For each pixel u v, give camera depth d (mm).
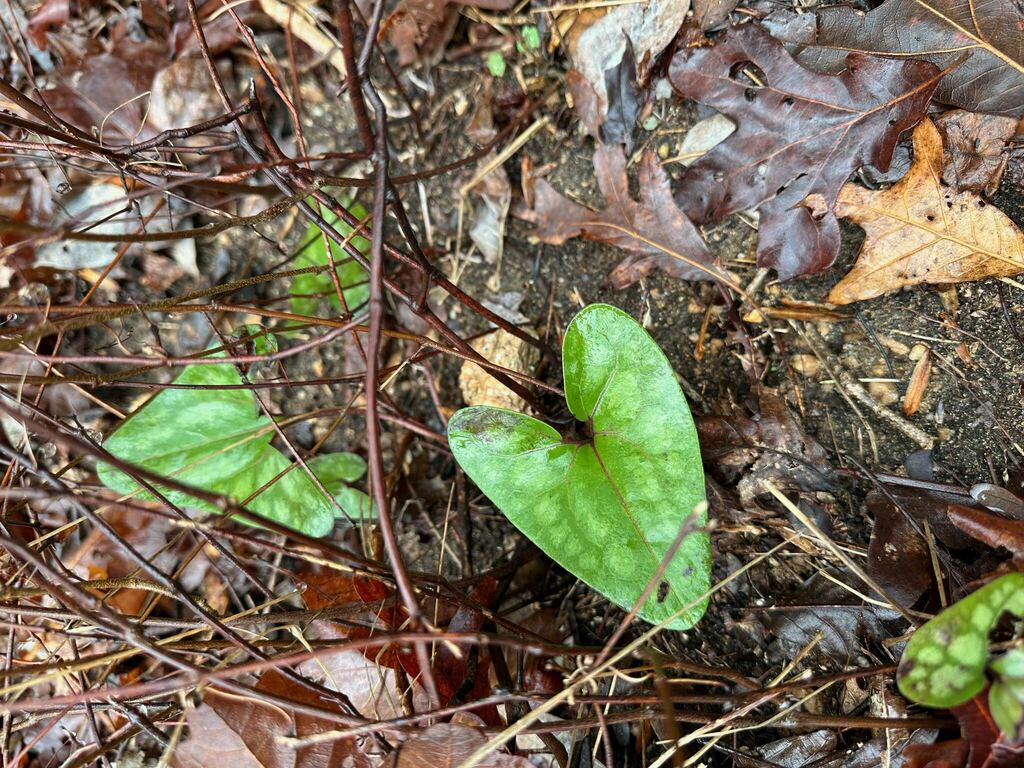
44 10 333
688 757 250
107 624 199
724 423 267
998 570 217
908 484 248
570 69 302
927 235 245
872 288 255
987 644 181
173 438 279
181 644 228
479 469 241
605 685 266
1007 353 244
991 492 233
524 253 318
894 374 259
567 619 286
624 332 241
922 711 223
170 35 327
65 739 297
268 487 274
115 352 328
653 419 237
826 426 264
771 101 257
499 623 254
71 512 316
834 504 258
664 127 289
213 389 256
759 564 264
